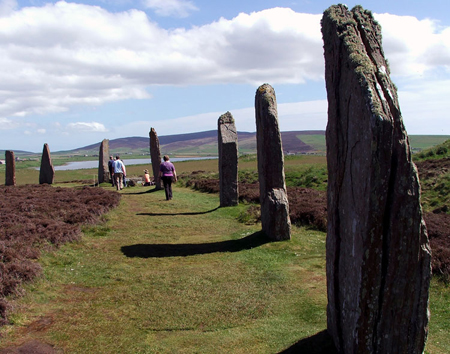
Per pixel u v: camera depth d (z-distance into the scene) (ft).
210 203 60.34
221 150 55.88
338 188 16.46
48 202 50.08
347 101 15.62
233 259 30.91
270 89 38.91
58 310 21.27
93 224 41.50
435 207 52.26
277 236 35.70
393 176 13.61
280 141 36.81
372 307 13.87
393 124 13.47
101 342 18.24
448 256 26.76
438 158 79.00
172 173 63.87
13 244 28.81
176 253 33.04
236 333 19.13
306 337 17.87
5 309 19.35
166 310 21.84
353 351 14.42
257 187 69.77
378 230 13.62
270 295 23.58
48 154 103.60
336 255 16.51
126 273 27.76
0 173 168.04
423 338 13.88
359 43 15.96
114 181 90.53
